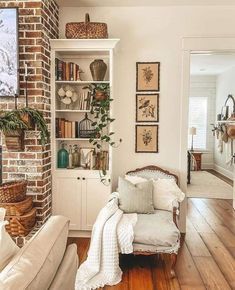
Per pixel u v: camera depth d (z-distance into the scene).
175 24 3.49
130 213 2.96
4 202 2.82
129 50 3.55
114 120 3.40
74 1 3.39
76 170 3.39
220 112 8.24
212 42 3.47
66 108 3.63
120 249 2.53
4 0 3.00
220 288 2.37
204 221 4.03
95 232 2.56
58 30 3.58
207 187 6.20
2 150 3.11
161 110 3.58
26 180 3.11
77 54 3.55
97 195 3.39
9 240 1.19
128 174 3.53
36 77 3.06
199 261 2.84
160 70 3.54
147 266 2.74
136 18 3.52
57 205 3.43
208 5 3.43
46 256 1.17
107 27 3.50
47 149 3.27
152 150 3.61
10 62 3.03
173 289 2.36
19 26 3.02
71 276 1.35
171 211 3.07
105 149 3.62
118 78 3.59
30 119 2.97
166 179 3.35
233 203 4.67
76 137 3.49
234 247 3.17
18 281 0.92
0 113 2.98
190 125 8.88
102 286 2.39
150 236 2.51
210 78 8.71
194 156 8.51
